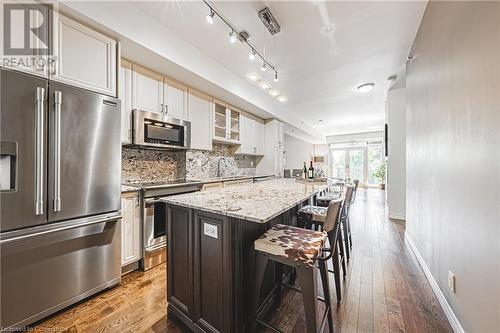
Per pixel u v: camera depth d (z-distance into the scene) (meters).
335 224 1.38
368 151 9.81
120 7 1.84
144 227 2.17
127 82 2.29
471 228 1.18
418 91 2.26
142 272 2.14
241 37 2.35
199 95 3.21
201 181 3.02
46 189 1.42
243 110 4.36
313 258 1.07
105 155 1.74
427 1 1.87
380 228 3.59
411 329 1.38
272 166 5.05
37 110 1.37
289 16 2.06
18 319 1.34
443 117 1.57
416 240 2.39
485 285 1.05
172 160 3.23
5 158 1.29
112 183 1.79
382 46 2.58
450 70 1.45
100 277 1.75
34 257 1.40
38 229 1.38
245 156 4.97
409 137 2.72
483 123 1.07
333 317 1.49
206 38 2.43
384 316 1.50
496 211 0.97
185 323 1.39
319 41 2.47
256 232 1.42
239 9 1.97
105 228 1.78
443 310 1.54
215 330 1.24
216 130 3.73
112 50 1.87
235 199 1.54
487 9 1.03
